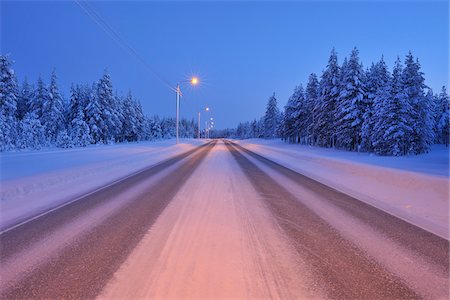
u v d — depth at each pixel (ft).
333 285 10.27
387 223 18.06
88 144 140.36
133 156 67.82
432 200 23.20
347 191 28.91
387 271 11.44
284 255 12.81
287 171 45.24
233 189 29.07
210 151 103.55
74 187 29.76
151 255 12.64
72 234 15.42
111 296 9.41
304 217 19.19
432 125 119.96
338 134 123.54
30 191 26.91
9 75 124.57
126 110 201.16
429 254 13.21
